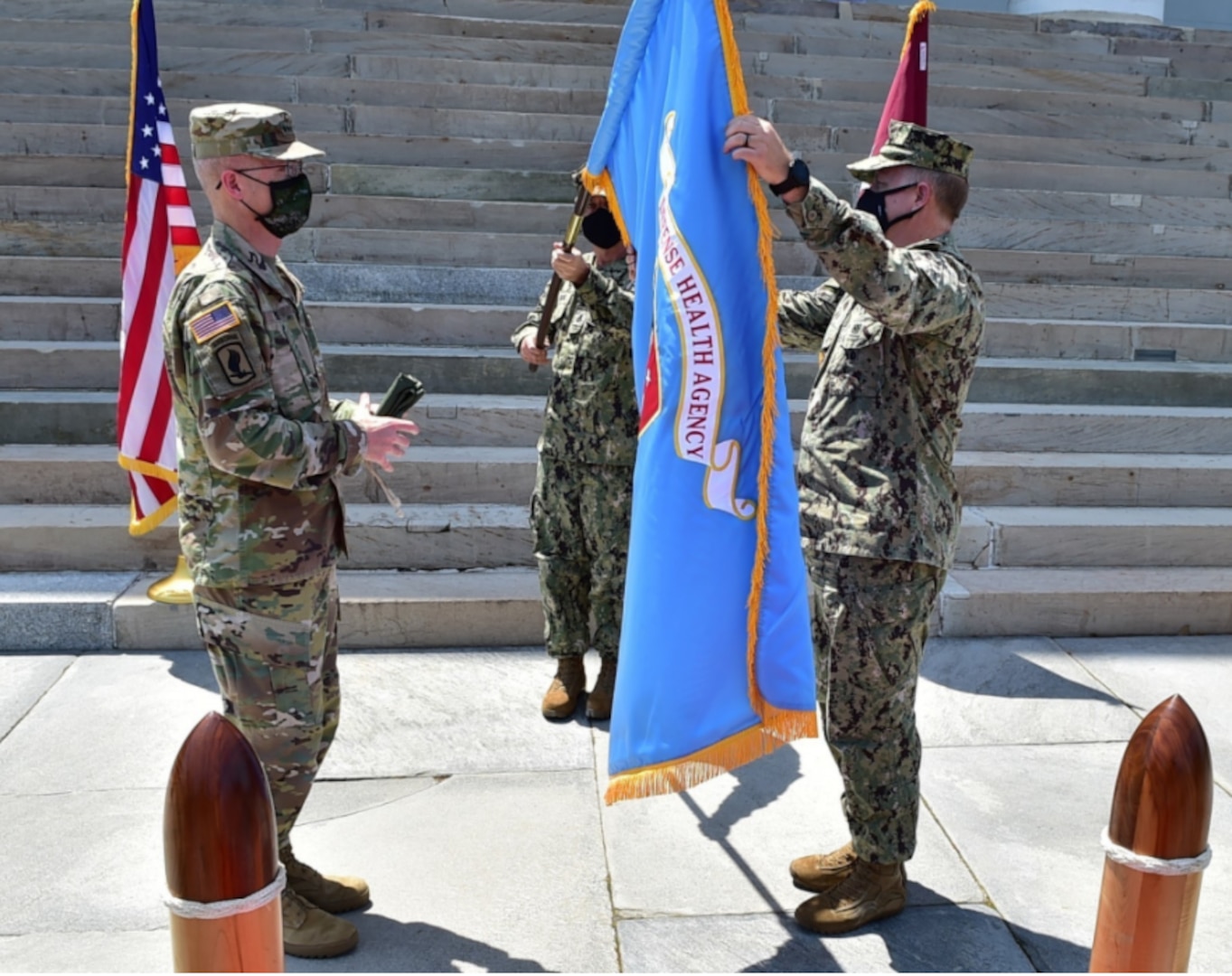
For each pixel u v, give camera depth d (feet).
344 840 9.68
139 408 12.57
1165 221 24.71
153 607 13.41
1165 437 18.07
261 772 4.31
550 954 8.20
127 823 9.82
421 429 16.88
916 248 8.05
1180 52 31.68
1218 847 9.81
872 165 8.16
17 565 14.51
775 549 7.79
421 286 20.29
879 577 8.09
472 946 8.27
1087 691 13.00
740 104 7.17
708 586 7.84
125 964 7.95
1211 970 8.14
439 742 11.46
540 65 26.25
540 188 22.70
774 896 9.00
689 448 7.72
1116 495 16.92
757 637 7.87
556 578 12.01
